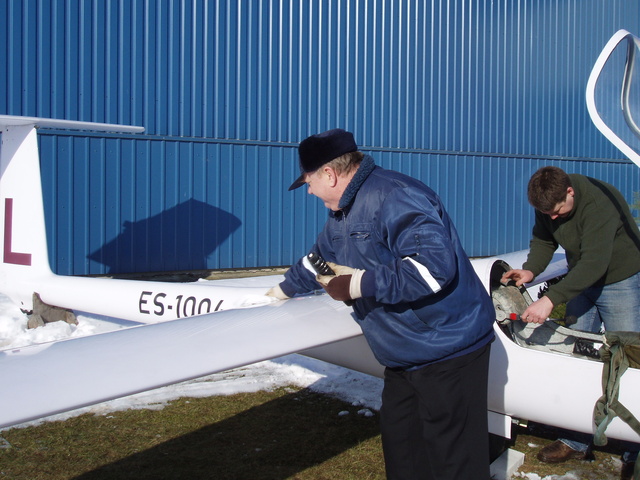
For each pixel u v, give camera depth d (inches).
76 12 280.5
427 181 397.1
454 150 406.6
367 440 115.7
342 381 147.1
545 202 98.8
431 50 392.2
